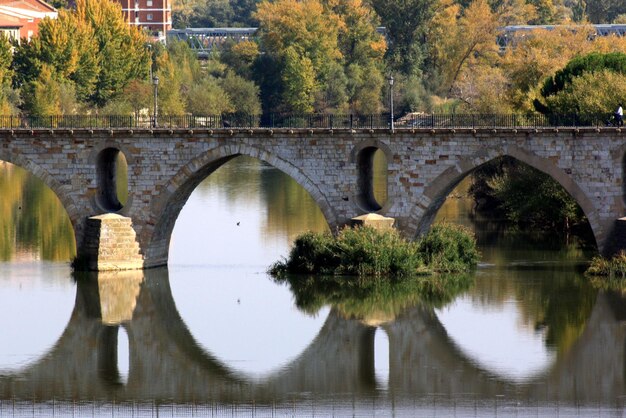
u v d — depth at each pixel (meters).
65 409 160.12
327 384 168.50
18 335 188.88
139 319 196.12
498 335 186.25
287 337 187.12
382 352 180.62
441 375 170.38
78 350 182.75
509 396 163.00
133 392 166.50
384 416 156.75
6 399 163.62
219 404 162.00
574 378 167.75
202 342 185.25
